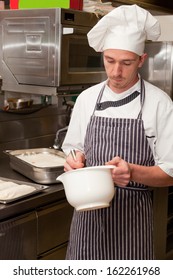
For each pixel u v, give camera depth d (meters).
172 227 3.19
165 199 2.91
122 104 1.54
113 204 1.54
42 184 2.12
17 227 1.88
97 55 2.43
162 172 1.46
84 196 1.32
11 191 1.91
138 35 1.41
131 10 1.41
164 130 1.48
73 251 1.65
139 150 1.52
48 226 2.05
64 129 2.77
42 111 2.81
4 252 1.83
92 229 1.57
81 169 1.31
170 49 2.86
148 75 3.01
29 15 2.24
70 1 2.17
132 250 1.56
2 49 2.45
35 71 2.29
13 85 2.44
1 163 2.54
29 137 2.76
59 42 2.12
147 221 1.58
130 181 1.51
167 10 3.20
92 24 2.27
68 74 2.22
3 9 2.50
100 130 1.56
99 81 2.47
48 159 2.44
